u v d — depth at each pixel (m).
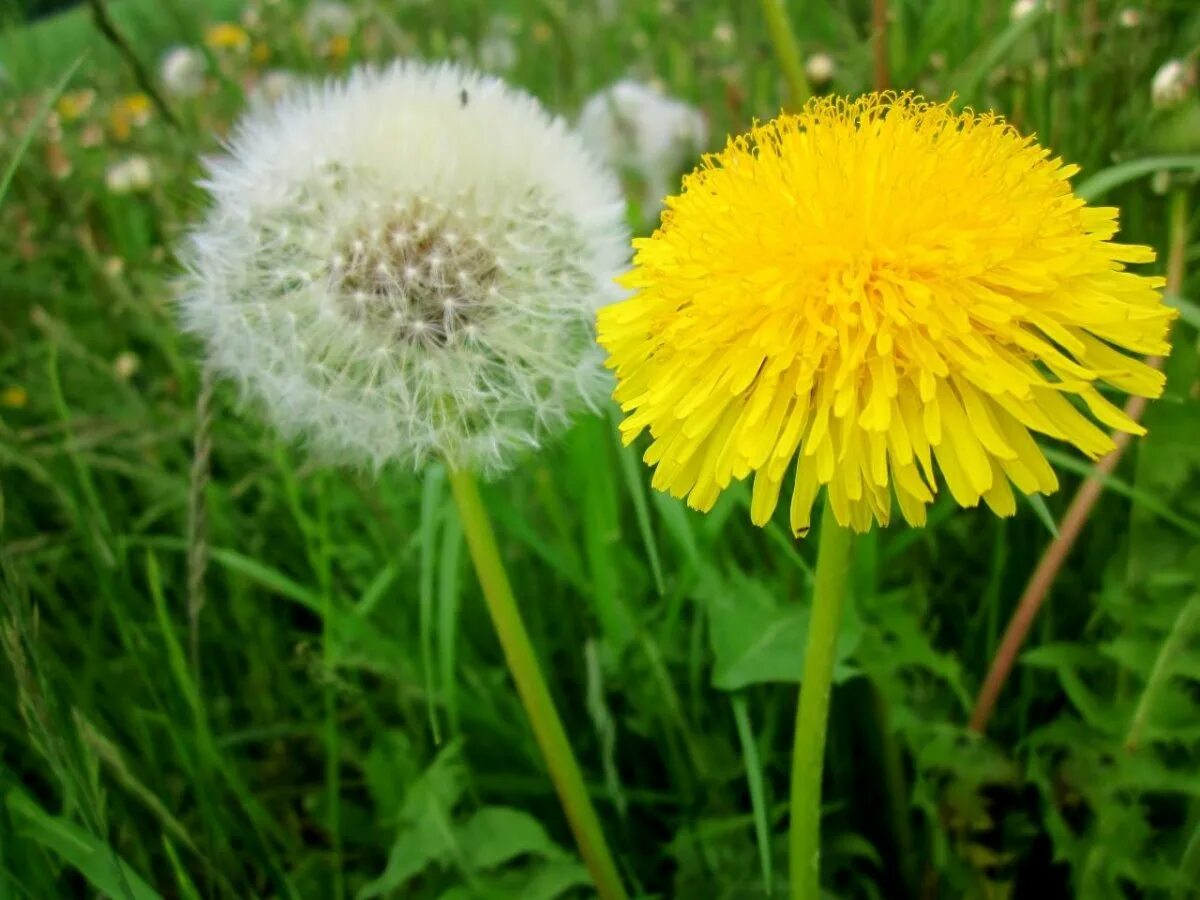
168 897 0.12
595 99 0.21
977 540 0.14
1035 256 0.07
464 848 0.12
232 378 0.12
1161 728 0.11
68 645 0.15
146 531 0.18
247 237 0.11
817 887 0.09
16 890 0.09
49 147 0.22
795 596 0.14
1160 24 0.14
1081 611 0.13
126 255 0.20
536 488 0.16
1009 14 0.15
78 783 0.09
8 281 0.19
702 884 0.12
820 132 0.08
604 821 0.14
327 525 0.16
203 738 0.12
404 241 0.10
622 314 0.08
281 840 0.13
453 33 0.28
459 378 0.10
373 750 0.13
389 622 0.15
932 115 0.08
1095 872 0.11
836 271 0.07
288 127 0.11
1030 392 0.07
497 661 0.15
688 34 0.24
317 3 0.30
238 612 0.15
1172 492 0.12
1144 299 0.07
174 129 0.16
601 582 0.13
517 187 0.11
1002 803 0.13
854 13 0.15
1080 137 0.14
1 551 0.09
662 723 0.14
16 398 0.19
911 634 0.12
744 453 0.07
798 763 0.09
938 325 0.07
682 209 0.08
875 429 0.07
